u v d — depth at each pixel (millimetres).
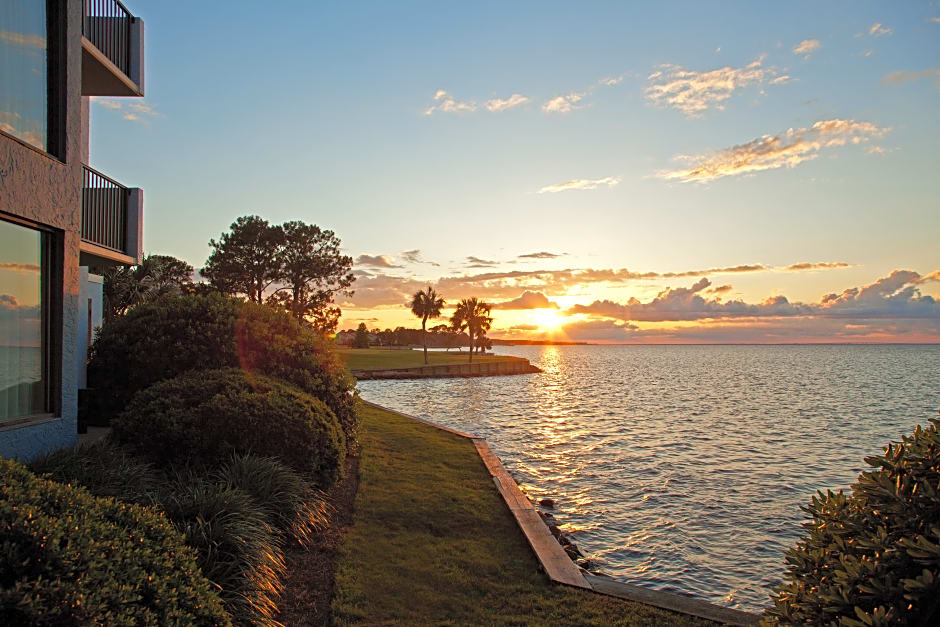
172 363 10516
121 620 3059
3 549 3043
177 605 3648
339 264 50344
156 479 7062
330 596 6266
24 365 7629
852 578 2840
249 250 47438
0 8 7285
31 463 6648
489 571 7207
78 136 8609
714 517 13625
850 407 40250
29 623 2811
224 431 7809
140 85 12617
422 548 7820
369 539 7980
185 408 8008
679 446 23266
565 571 7242
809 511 3729
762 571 10516
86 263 12477
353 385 12859
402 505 9562
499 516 9336
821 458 21469
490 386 57500
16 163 7152
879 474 3066
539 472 17938
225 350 10828
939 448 3078
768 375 84562
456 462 13250
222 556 5555
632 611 6270
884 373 90062
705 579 10125
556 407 37844
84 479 6262
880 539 2881
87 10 10977
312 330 13367
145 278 36125
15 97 7539
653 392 52219
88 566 3209
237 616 5016
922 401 44938
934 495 2828
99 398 10688
